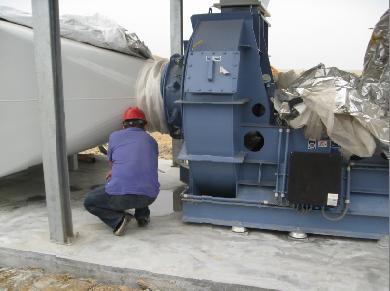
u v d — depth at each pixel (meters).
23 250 3.50
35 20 3.31
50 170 3.53
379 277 3.08
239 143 3.99
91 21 5.11
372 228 3.70
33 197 4.99
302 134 3.77
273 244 3.65
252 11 3.96
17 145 4.31
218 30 3.85
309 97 3.51
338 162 3.54
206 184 4.15
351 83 3.80
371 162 3.74
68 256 3.40
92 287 3.19
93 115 4.60
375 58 4.30
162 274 3.12
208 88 3.65
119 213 3.81
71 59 4.39
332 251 3.51
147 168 3.84
